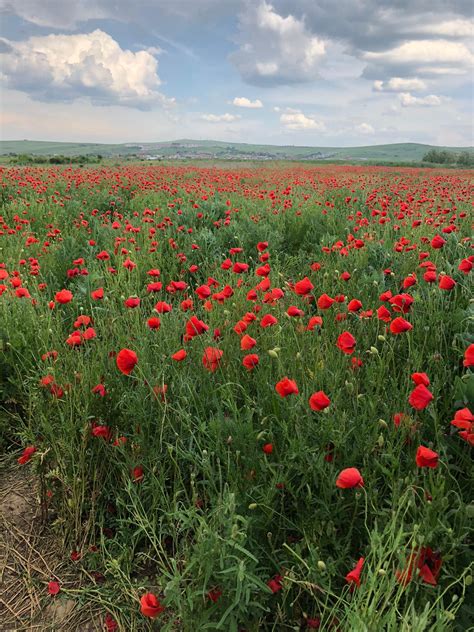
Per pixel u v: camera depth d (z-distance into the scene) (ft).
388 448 6.66
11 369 11.29
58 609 7.08
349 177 71.00
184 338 9.23
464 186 51.13
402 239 16.76
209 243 21.12
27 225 24.47
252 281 15.15
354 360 8.70
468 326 10.30
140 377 8.67
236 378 8.98
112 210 33.55
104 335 10.30
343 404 7.89
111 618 6.89
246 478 7.04
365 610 4.60
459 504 5.82
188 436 8.13
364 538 6.61
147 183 43.21
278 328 10.18
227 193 39.52
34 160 136.26
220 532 6.04
